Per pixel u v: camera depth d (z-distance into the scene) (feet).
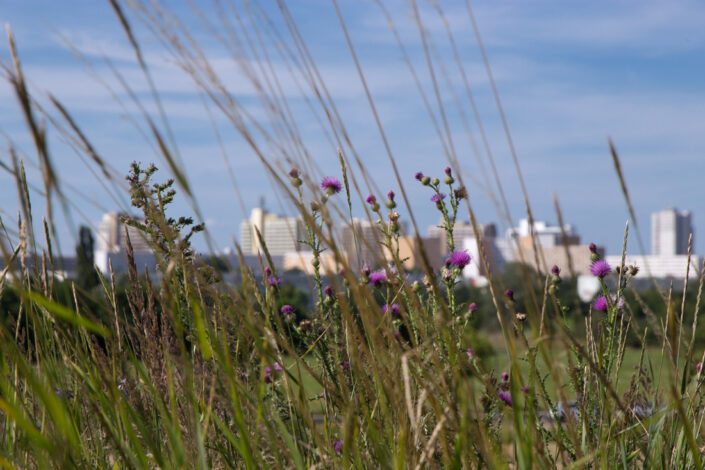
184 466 4.20
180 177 3.67
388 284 5.67
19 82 3.08
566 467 4.51
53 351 5.40
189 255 5.60
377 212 6.33
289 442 4.74
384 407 4.70
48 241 4.68
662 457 5.72
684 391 5.98
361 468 4.93
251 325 4.50
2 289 4.52
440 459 5.13
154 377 5.35
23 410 4.66
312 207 5.26
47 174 3.29
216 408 5.97
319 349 6.64
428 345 4.38
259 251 5.05
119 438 4.95
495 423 5.40
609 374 6.52
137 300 5.43
